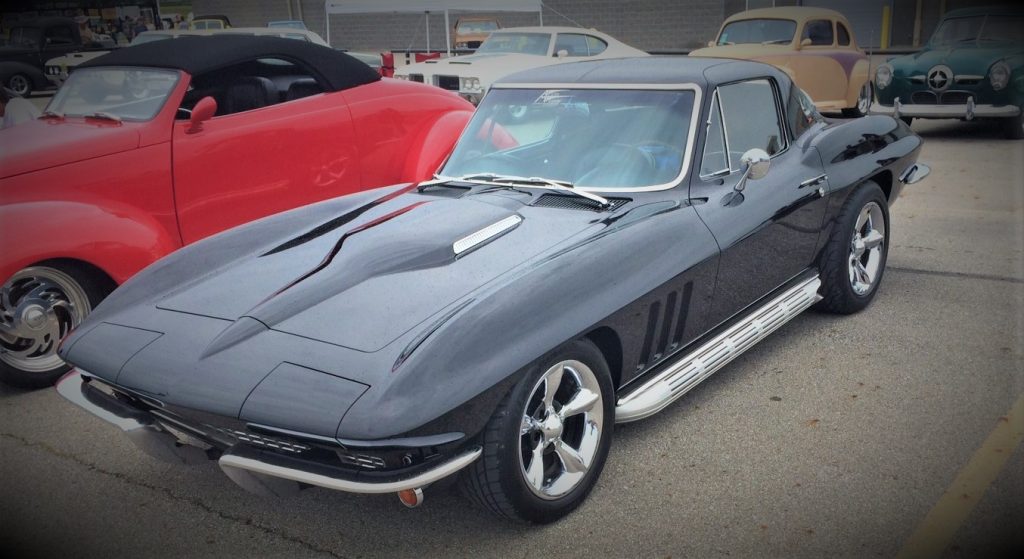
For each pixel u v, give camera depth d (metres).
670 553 2.62
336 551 2.73
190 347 2.64
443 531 2.82
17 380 4.10
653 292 3.01
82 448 3.55
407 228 3.12
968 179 8.10
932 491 2.90
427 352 2.38
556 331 2.63
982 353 4.04
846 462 3.11
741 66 4.04
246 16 24.39
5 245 3.90
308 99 5.41
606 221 3.14
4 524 2.94
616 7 20.55
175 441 2.82
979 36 10.87
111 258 4.21
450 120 6.04
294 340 2.56
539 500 2.70
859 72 11.61
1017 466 3.03
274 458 2.43
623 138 3.59
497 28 15.22
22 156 4.31
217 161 4.95
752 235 3.55
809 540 2.65
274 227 3.50
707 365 3.37
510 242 3.00
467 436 2.41
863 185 4.49
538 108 3.86
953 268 5.36
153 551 2.76
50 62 17.22
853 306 4.56
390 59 13.13
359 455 2.28
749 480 3.02
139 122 4.80
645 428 3.46
